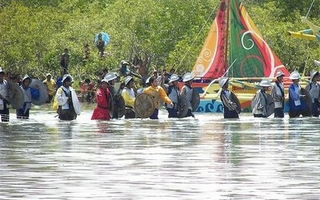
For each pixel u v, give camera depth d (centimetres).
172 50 11488
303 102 6209
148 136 4534
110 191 2848
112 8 12125
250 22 8538
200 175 3144
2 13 12144
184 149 3897
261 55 8525
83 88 10119
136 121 5822
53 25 12125
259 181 3017
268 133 4722
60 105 5812
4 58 11806
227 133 4728
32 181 3034
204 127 5203
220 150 3856
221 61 8531
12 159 3566
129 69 9600
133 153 3750
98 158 3588
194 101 6275
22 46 11775
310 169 3275
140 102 6091
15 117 6344
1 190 2869
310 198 2725
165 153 3750
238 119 6059
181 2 11619
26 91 6069
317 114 6306
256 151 3816
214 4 11700
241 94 7294
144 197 2747
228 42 8581
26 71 11806
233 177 3102
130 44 11475
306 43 11400
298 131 4862
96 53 11156
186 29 11531
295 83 6209
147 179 3067
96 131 4881
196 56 11006
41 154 3725
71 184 2977
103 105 5934
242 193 2806
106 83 5944
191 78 6284
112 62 11031
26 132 4822
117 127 5212
